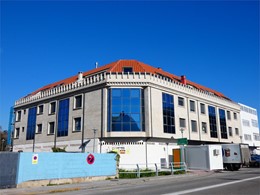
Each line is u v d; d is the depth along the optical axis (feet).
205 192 37.37
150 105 111.04
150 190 42.86
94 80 118.01
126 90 111.75
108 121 108.99
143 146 107.86
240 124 177.37
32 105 149.38
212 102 152.25
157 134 110.42
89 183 57.82
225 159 104.22
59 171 57.77
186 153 102.73
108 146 107.86
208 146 96.63
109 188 51.26
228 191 37.91
